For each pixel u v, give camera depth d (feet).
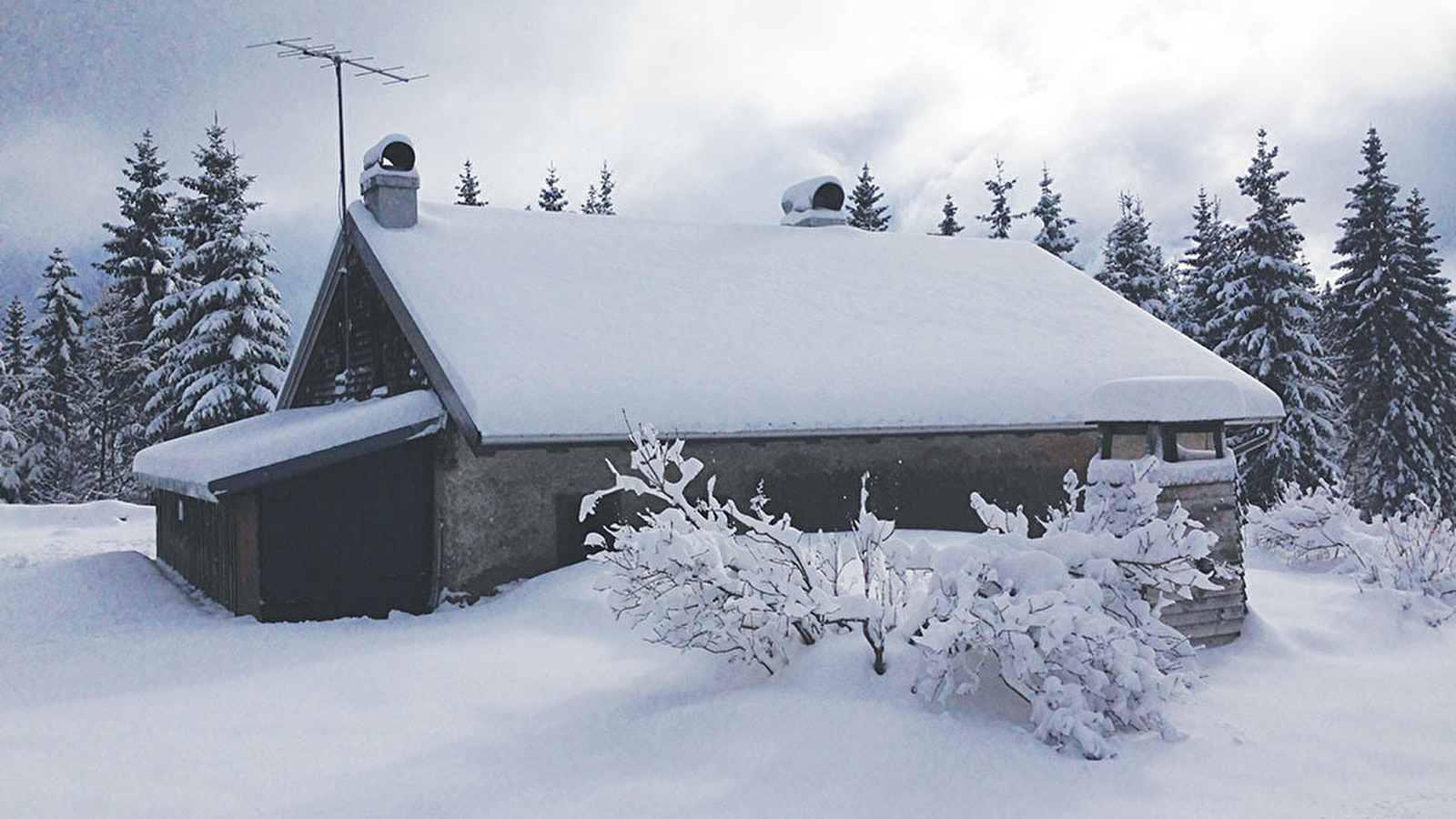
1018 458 42.83
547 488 35.63
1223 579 25.38
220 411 94.58
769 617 19.21
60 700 21.42
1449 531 35.42
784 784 15.07
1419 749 17.04
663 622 19.62
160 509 49.75
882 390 39.04
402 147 46.91
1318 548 41.57
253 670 23.99
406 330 38.58
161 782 15.83
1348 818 14.10
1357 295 102.99
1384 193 102.94
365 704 20.29
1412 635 25.91
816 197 61.62
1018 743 16.37
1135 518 21.77
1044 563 18.37
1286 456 88.89
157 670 24.36
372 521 34.86
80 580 41.14
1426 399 99.30
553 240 48.26
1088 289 55.31
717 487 37.37
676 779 15.43
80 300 140.26
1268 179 93.86
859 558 19.90
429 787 15.39
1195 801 14.67
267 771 16.29
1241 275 94.89
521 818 14.15
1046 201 126.41
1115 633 17.01
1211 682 21.95
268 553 32.91
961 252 58.59
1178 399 24.36
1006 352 44.45
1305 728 18.30
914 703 17.44
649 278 45.80
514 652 24.47
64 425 137.49
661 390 35.40
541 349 36.35
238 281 97.45
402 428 34.65
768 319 43.42
